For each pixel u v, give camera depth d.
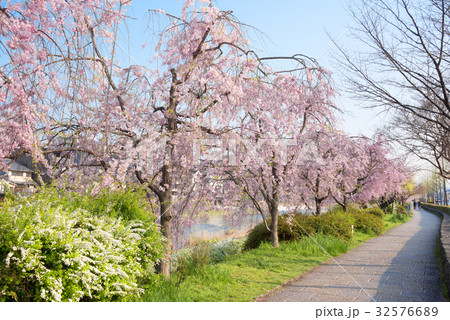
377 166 16.89
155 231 6.31
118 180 6.93
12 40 4.75
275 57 8.89
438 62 6.44
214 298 5.98
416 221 29.52
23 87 5.29
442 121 8.16
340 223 13.95
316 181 14.11
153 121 7.88
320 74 9.62
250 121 9.46
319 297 6.23
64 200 5.64
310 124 11.54
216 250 11.57
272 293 6.53
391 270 8.66
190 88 7.74
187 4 7.58
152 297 5.51
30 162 6.52
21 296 3.92
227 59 8.33
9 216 4.26
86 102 5.16
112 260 4.82
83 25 5.09
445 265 6.84
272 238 11.79
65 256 4.18
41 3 4.95
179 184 9.05
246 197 11.91
